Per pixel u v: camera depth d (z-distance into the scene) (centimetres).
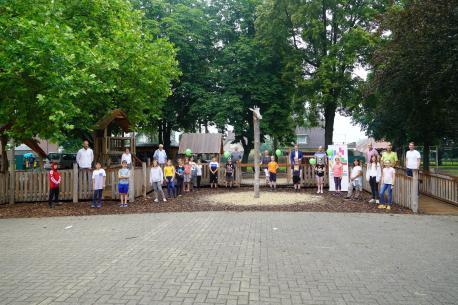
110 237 826
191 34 2992
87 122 1877
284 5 2716
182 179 1688
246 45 3005
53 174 1379
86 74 1293
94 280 534
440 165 3875
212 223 979
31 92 1291
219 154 2619
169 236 823
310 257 645
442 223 969
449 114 1578
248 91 3020
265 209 1227
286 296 468
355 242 755
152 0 2991
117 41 1775
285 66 2889
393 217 1066
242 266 594
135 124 2398
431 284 512
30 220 1085
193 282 521
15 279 543
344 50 2569
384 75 1587
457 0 1305
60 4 1510
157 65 2162
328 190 1841
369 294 475
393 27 1566
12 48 1134
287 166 2017
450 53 1334
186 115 3312
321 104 2727
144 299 461
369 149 1597
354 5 2695
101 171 1338
